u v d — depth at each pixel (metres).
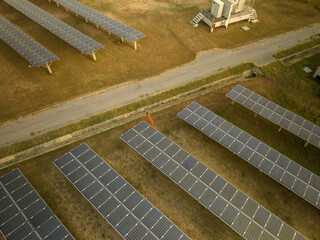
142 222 22.53
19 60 41.88
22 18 53.62
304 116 35.12
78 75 39.69
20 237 21.25
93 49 41.47
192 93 38.69
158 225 22.39
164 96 37.19
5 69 40.00
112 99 36.19
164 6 60.31
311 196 24.94
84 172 26.08
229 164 29.62
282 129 33.47
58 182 27.16
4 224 21.97
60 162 26.81
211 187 25.27
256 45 47.66
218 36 50.16
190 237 23.83
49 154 29.64
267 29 52.44
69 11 56.88
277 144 31.75
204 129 30.86
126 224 22.39
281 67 42.81
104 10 57.81
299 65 43.75
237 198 24.48
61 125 32.44
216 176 26.14
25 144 30.36
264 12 58.31
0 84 37.34
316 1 62.38
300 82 40.19
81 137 31.94
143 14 56.88
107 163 27.56
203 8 60.12
